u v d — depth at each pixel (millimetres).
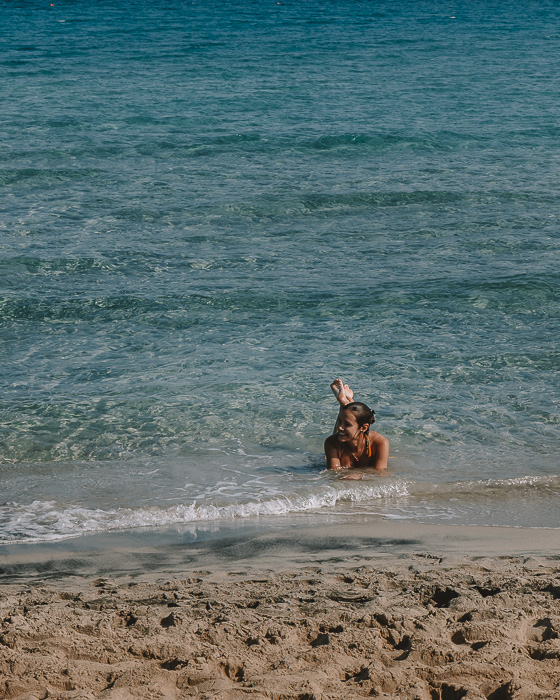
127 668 3229
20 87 34500
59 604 4066
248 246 15086
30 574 4816
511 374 9383
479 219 16828
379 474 6945
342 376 9281
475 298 12242
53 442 7586
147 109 29703
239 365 9625
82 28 64812
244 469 7043
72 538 5594
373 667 3223
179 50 49812
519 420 8148
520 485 6746
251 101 31969
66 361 9766
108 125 26625
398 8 92438
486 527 5812
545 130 26578
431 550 5215
